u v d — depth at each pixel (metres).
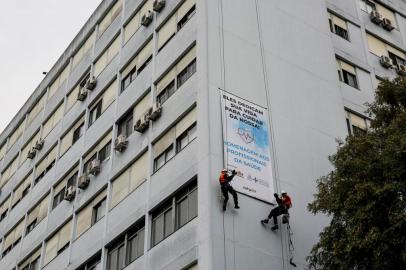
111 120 34.41
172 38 31.19
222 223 22.72
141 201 27.97
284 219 24.16
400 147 19.97
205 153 24.36
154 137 28.98
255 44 29.59
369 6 39.72
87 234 31.70
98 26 41.62
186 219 24.39
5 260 41.50
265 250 23.31
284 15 32.62
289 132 27.89
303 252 24.50
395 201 19.55
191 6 30.64
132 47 35.41
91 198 32.97
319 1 36.00
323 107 30.80
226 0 29.83
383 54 37.88
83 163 36.03
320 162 28.23
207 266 21.67
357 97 33.66
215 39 27.88
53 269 33.78
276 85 29.03
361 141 21.31
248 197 24.16
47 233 36.47
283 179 26.00
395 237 18.78
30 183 42.88
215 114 25.42
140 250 26.78
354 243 19.33
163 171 27.17
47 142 42.66
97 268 29.72
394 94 22.97
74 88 42.00
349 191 20.42
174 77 29.73
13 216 43.44
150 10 34.66
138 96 32.41
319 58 32.91
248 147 25.55
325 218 26.38
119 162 31.55
